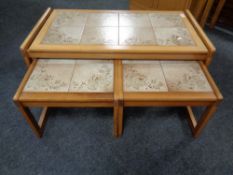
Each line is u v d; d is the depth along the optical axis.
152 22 1.42
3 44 2.09
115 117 1.12
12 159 1.20
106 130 1.34
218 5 2.19
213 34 2.31
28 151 1.23
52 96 1.01
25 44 1.16
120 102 1.01
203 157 1.22
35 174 1.14
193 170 1.16
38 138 1.29
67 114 1.44
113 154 1.22
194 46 1.20
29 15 2.59
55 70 1.15
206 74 1.13
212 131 1.35
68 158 1.20
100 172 1.15
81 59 1.22
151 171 1.15
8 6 2.76
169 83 1.08
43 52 1.16
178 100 1.02
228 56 2.00
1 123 1.38
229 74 1.79
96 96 1.01
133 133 1.33
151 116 1.43
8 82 1.67
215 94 1.03
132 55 1.18
